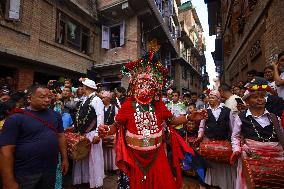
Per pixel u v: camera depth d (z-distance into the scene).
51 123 2.66
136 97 2.76
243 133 3.05
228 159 3.47
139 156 2.66
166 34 15.44
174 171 2.96
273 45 5.98
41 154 2.46
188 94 7.43
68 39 11.18
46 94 2.62
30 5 8.94
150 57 2.86
